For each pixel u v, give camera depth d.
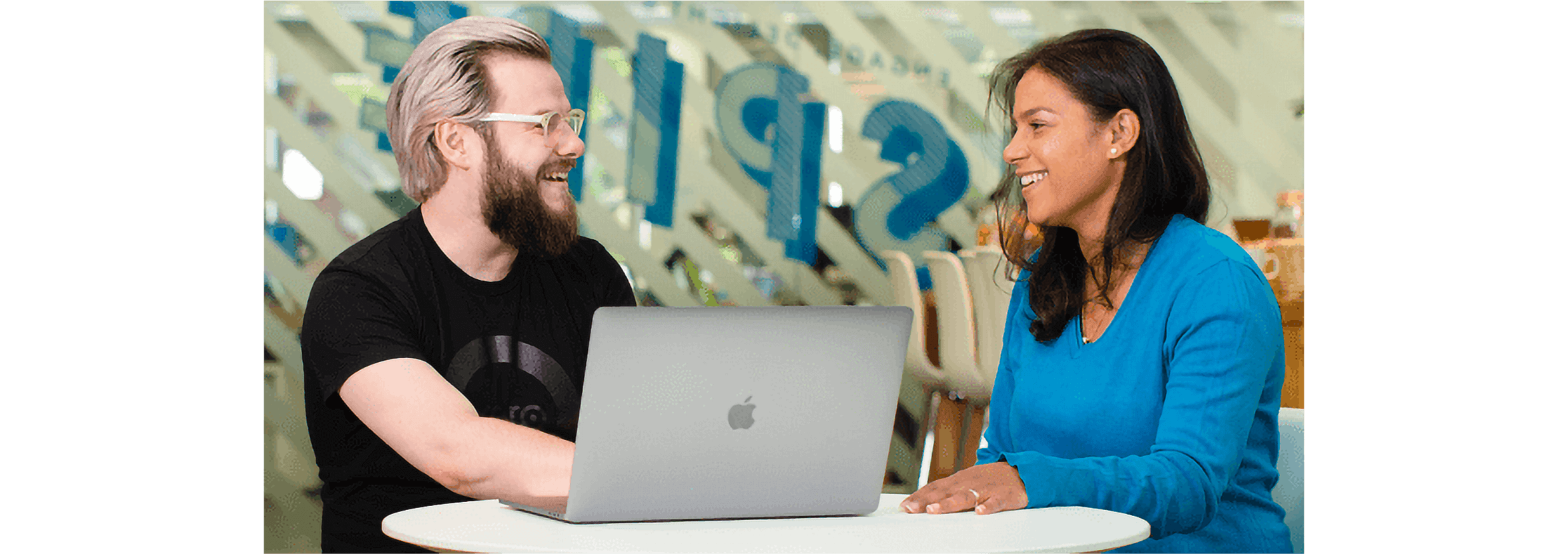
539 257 2.68
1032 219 2.17
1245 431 1.85
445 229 2.59
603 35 5.21
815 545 1.40
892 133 5.32
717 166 5.28
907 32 5.40
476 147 2.65
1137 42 2.12
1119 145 2.08
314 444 2.40
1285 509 2.11
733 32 5.34
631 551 1.35
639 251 5.21
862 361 1.60
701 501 1.57
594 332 1.47
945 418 4.50
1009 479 1.69
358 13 4.91
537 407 2.55
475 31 2.74
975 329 4.15
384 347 2.26
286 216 4.88
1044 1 5.47
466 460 1.97
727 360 1.53
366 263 2.44
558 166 2.73
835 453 1.61
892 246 5.27
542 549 1.37
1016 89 2.22
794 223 5.25
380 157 4.94
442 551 1.77
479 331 2.53
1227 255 1.92
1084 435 2.02
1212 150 5.52
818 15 5.36
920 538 1.45
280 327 4.86
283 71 4.88
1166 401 1.88
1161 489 1.72
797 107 5.26
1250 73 5.53
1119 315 2.01
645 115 5.14
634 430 1.51
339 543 2.35
